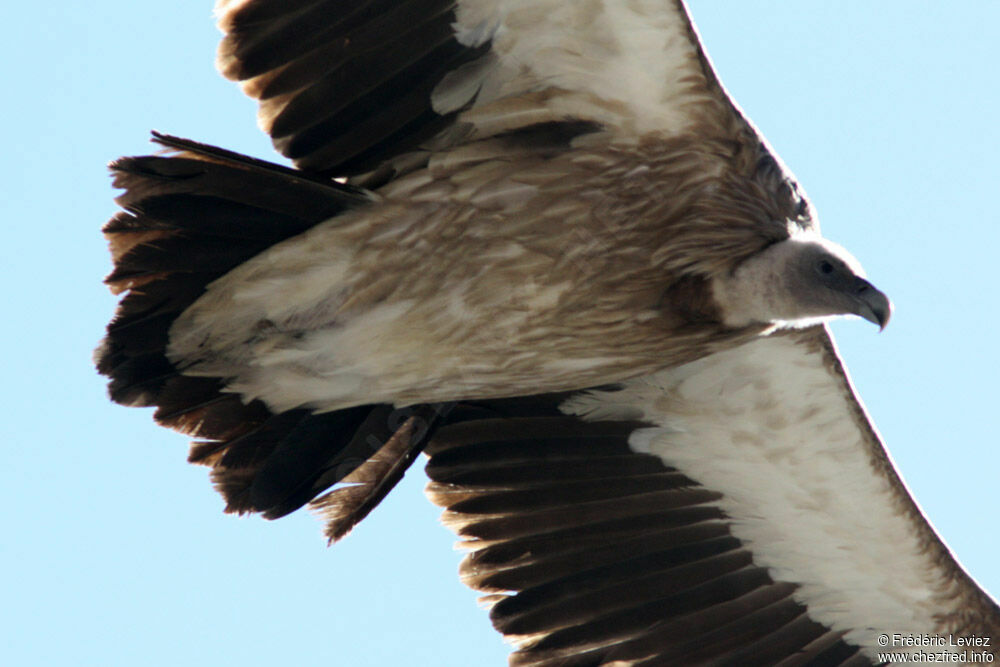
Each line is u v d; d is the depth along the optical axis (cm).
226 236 1087
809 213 1201
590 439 1355
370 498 1242
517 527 1356
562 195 1131
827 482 1309
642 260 1140
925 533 1307
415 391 1195
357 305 1127
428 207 1120
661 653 1365
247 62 1069
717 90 1122
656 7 1066
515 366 1173
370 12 1067
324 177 1111
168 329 1115
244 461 1204
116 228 1073
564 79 1112
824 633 1368
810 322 1170
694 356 1188
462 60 1100
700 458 1345
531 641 1356
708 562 1371
